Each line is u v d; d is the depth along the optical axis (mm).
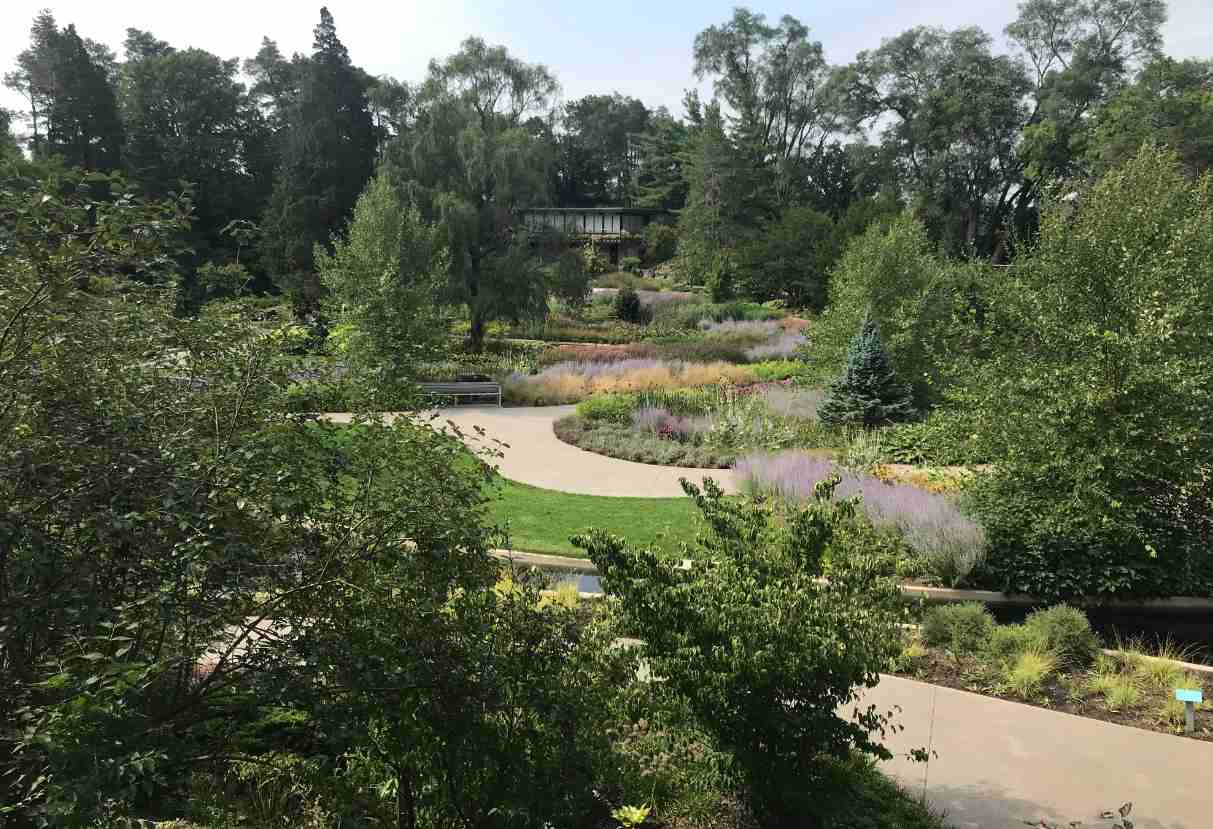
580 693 3350
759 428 13922
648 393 17453
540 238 29141
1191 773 4625
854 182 56375
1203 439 7414
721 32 61656
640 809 3701
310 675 2729
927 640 6484
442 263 21688
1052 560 7883
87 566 2604
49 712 2332
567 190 82062
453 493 3275
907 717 5281
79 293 2795
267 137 50812
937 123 51344
